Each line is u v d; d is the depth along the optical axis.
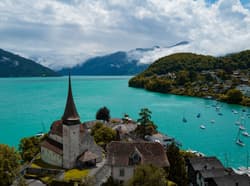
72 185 58.81
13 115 173.00
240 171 78.44
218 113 182.25
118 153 60.44
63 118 69.50
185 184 61.66
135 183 46.66
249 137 124.81
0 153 56.38
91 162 70.81
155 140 100.81
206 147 109.25
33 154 80.38
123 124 127.00
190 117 170.38
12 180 56.12
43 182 62.75
